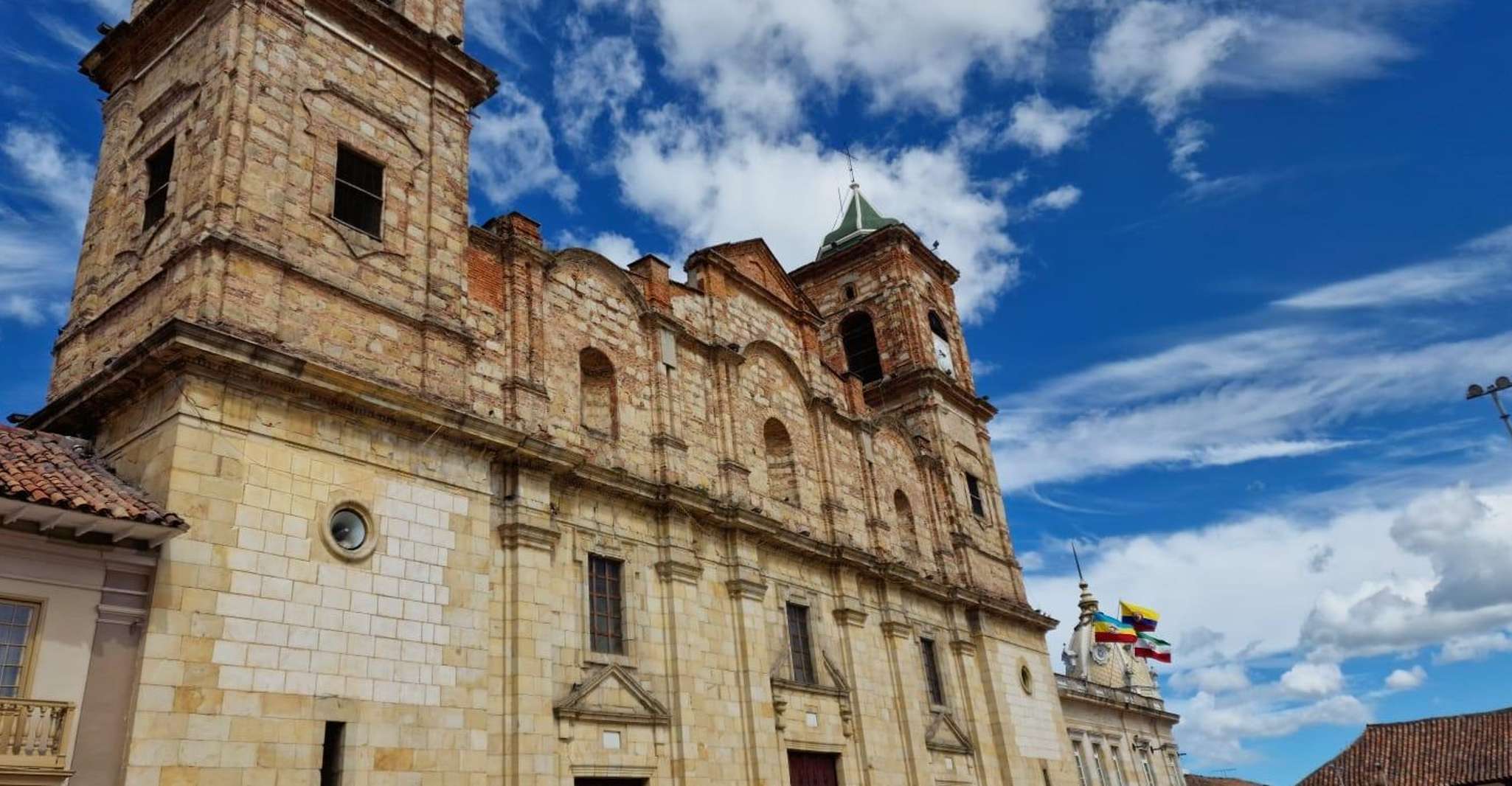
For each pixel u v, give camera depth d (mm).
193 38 23266
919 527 42188
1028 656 45375
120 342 20859
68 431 20266
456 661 21078
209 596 17594
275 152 21594
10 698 15062
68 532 16453
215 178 20359
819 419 37812
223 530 18109
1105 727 61000
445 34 27438
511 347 25938
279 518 18984
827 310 51219
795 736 30250
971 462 48375
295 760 17844
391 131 24500
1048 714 44844
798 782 30359
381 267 22828
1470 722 62562
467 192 25859
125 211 22844
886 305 49375
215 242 19688
